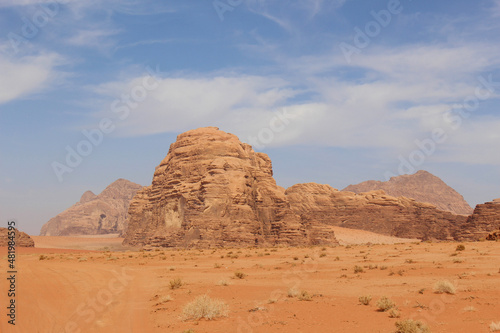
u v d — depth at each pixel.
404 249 68.75
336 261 50.25
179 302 23.81
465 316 17.92
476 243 77.00
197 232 177.25
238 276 36.12
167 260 64.00
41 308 22.48
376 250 70.31
